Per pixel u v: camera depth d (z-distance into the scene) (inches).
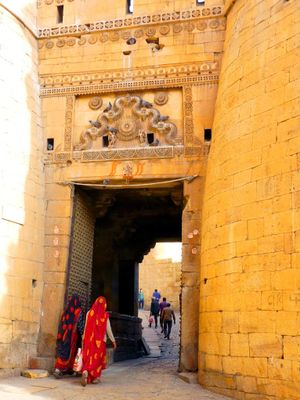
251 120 358.0
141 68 465.4
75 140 470.9
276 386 299.1
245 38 386.9
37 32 487.8
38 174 458.0
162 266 1185.4
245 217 343.9
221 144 387.9
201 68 453.4
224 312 346.9
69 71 478.3
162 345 700.0
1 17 437.4
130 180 453.4
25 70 459.8
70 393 334.3
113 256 639.8
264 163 338.0
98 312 384.5
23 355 410.0
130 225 633.6
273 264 315.9
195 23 462.0
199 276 418.0
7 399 305.6
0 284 391.5
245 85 372.5
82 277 486.0
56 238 452.8
